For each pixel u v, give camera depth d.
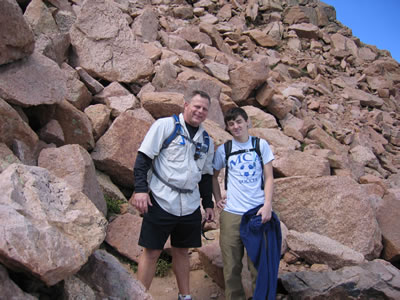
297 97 9.62
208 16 13.16
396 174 8.01
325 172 5.50
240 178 3.05
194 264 3.93
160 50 7.69
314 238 4.09
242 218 2.97
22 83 3.93
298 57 13.49
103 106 5.17
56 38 5.68
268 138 6.76
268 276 2.83
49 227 2.03
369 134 9.80
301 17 15.77
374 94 12.98
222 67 8.20
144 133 4.68
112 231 3.79
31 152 3.80
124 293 2.48
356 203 4.62
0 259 1.87
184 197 2.89
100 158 4.51
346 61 14.53
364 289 3.22
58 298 2.23
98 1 6.39
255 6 15.22
